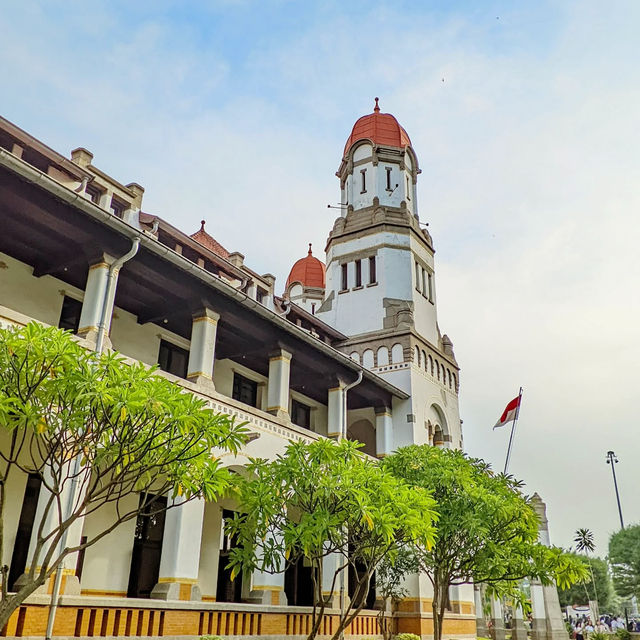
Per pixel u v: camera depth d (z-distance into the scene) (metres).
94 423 10.04
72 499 12.87
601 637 48.69
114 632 13.29
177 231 20.67
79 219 14.88
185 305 18.48
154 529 18.97
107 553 17.36
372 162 34.84
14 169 13.21
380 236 32.66
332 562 21.12
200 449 10.05
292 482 12.80
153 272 16.62
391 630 23.73
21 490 15.12
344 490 12.31
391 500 12.83
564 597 90.12
